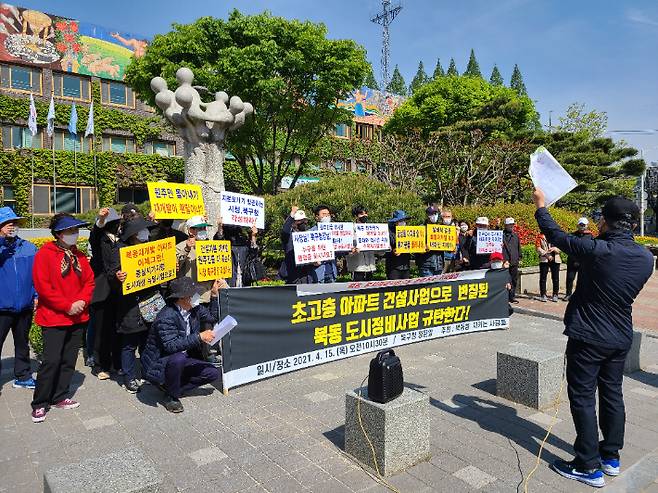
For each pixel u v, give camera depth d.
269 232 11.45
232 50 18.06
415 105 32.06
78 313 4.65
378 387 3.67
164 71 18.53
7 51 28.89
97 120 31.86
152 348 4.81
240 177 34.84
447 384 5.59
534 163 3.96
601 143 24.06
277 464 3.74
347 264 8.71
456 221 15.12
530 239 14.36
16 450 3.97
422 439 3.77
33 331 6.75
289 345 5.68
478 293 7.87
